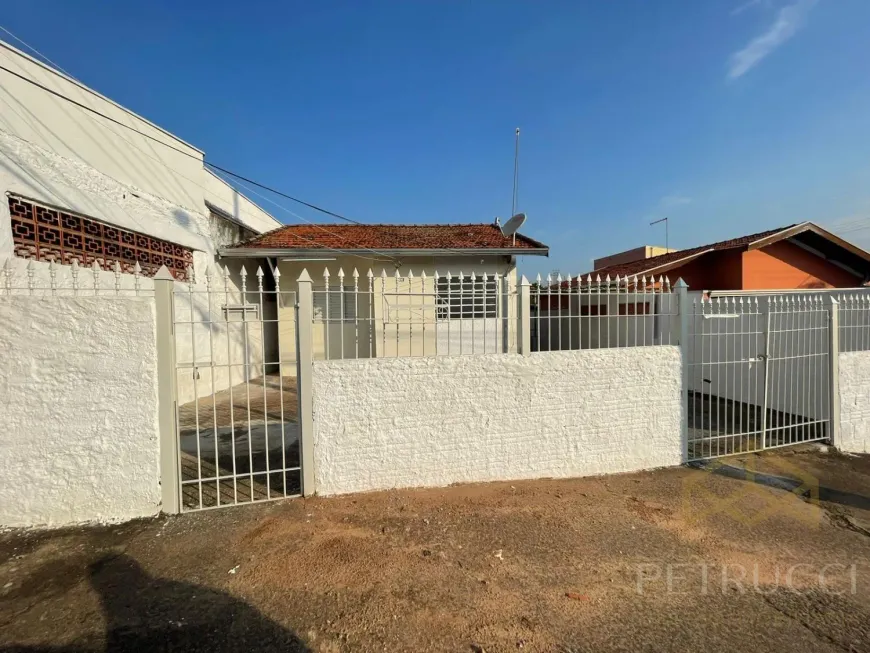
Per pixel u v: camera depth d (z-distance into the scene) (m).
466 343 8.95
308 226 12.23
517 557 3.17
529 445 4.55
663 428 4.96
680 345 5.02
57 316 3.49
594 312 7.41
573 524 3.65
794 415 6.40
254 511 3.82
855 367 5.86
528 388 4.52
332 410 4.11
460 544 3.33
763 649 2.34
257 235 12.15
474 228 12.30
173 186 8.44
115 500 3.64
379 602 2.67
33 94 5.50
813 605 2.71
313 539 3.37
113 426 3.61
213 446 5.64
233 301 10.34
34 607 2.60
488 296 4.54
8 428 3.45
